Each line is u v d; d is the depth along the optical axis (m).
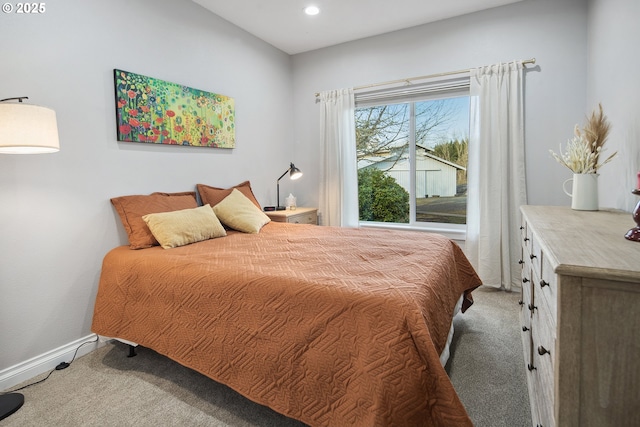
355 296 1.33
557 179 3.01
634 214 1.15
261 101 3.82
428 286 1.50
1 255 1.85
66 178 2.12
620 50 1.99
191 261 1.87
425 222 3.84
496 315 2.63
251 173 3.70
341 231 2.80
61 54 2.07
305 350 1.35
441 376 1.16
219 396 1.72
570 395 0.87
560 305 0.86
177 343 1.72
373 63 3.76
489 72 3.13
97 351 2.22
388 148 4.02
